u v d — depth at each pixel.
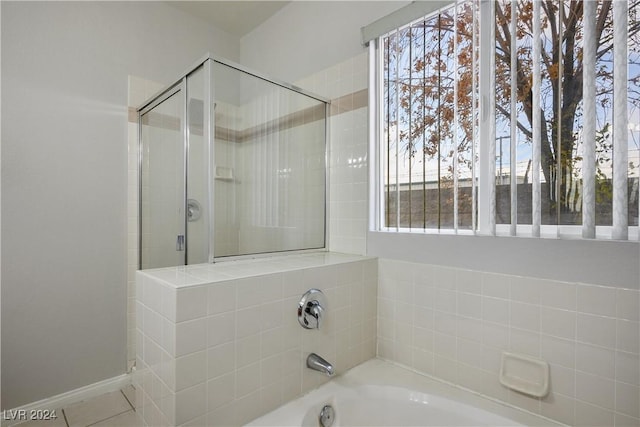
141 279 1.17
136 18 2.06
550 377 1.15
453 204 1.41
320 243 1.89
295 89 1.79
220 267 1.32
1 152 1.58
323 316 1.36
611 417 1.03
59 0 1.76
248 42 2.58
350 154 1.81
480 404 1.26
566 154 1.12
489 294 1.29
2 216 1.59
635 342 0.99
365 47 1.74
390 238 1.61
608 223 1.05
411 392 1.35
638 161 1.01
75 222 1.80
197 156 1.51
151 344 1.09
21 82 1.64
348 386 1.38
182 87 1.62
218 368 1.05
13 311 1.62
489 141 1.29
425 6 1.46
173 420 0.96
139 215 2.03
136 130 2.03
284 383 1.24
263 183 1.64
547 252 1.15
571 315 1.10
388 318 1.62
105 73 1.92
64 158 1.76
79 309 1.81
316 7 2.04
